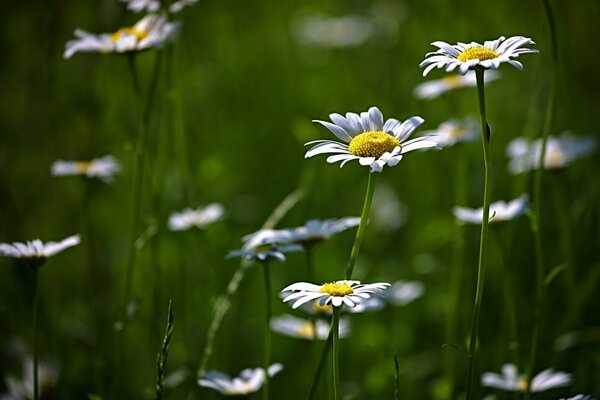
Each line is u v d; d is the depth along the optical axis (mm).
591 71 6844
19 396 4379
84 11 6855
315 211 5977
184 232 5125
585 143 4887
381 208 6105
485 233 2768
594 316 4820
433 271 5527
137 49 3977
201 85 7062
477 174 5984
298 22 8219
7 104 6672
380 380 4375
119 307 5234
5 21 7043
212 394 4055
